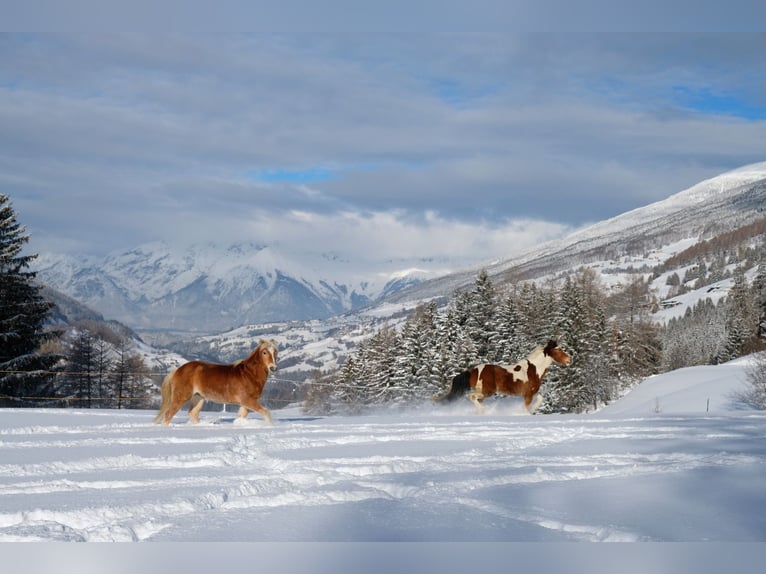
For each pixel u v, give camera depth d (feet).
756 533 18.69
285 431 40.73
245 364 44.86
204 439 36.24
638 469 28.09
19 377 122.62
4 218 131.13
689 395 149.28
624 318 265.13
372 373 220.23
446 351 192.54
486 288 201.67
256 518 19.90
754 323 311.06
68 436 37.55
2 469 26.84
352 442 36.68
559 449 33.91
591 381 203.72
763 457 30.81
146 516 20.13
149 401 191.31
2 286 128.77
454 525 19.36
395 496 23.53
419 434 39.96
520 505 21.54
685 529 19.03
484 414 64.18
